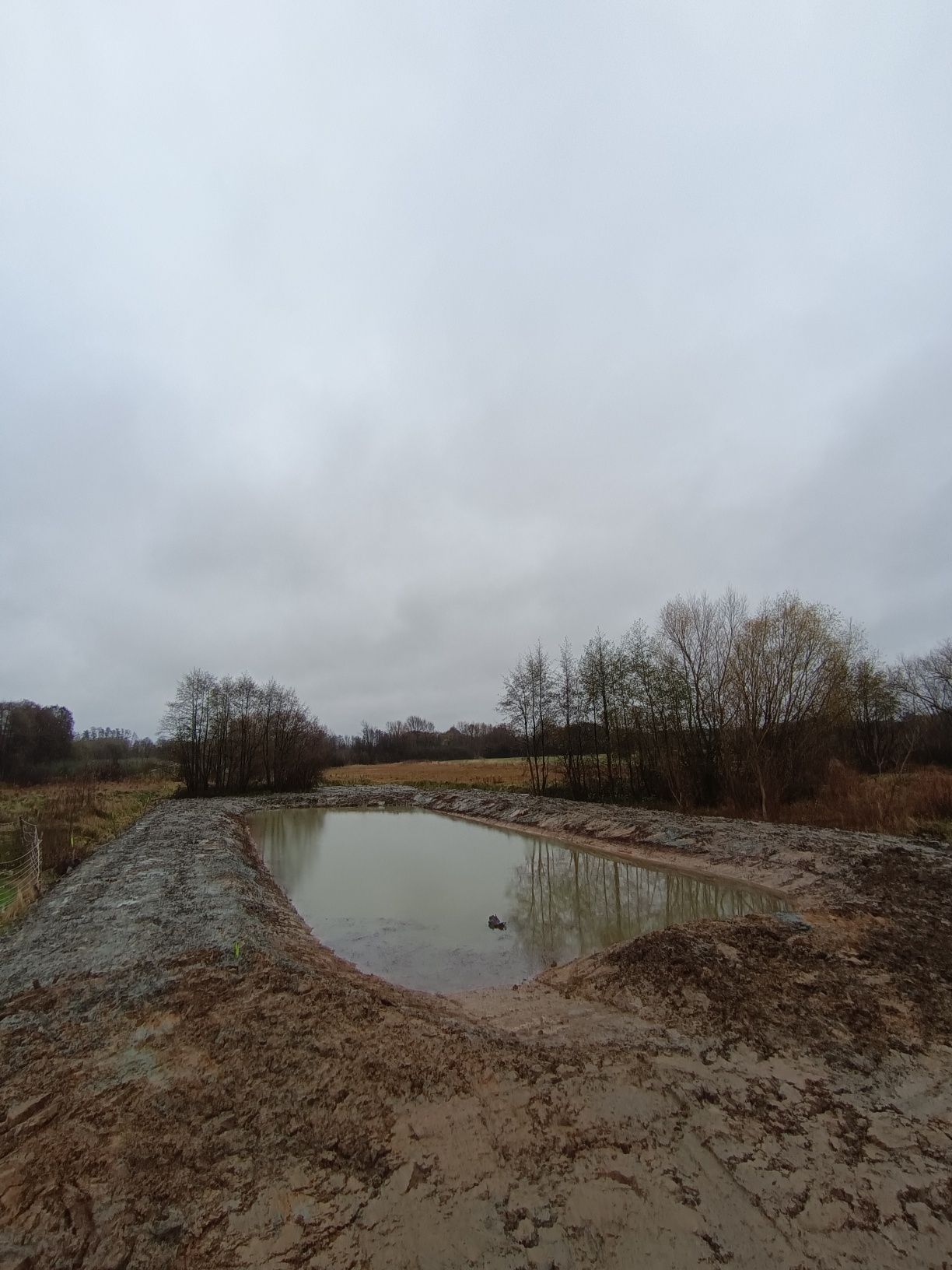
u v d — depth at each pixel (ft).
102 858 62.80
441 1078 20.31
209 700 156.35
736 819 76.07
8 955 33.91
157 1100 18.78
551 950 38.96
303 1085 19.66
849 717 92.27
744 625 89.92
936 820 64.90
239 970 29.12
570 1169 16.08
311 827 99.50
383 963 36.83
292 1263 13.10
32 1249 13.34
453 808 116.98
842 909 37.40
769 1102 19.35
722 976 28.94
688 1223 14.35
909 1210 14.84
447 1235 13.88
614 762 115.44
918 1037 23.52
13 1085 19.86
